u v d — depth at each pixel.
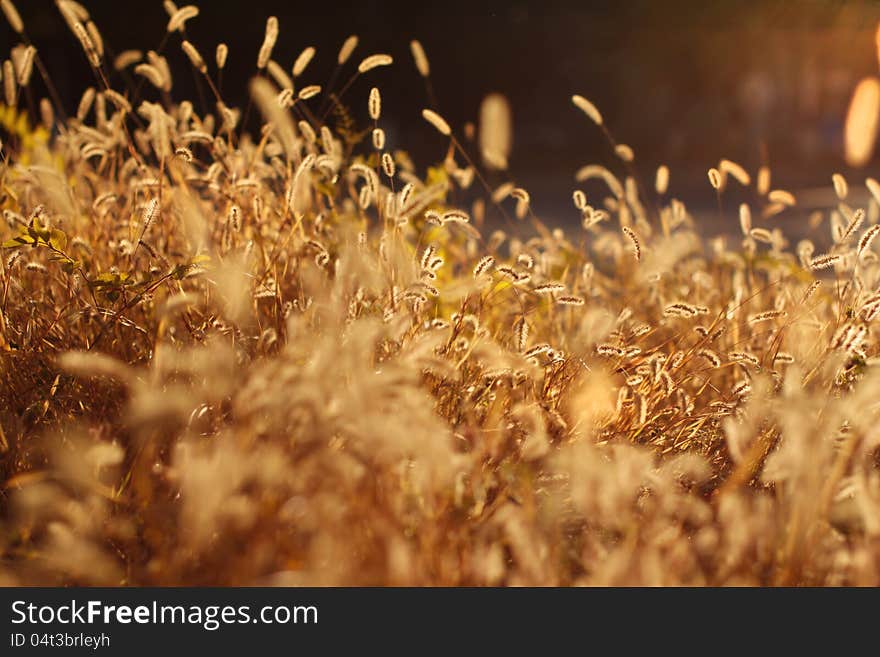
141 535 4.65
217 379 4.98
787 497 4.62
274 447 4.37
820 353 5.96
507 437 5.38
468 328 6.49
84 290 6.29
